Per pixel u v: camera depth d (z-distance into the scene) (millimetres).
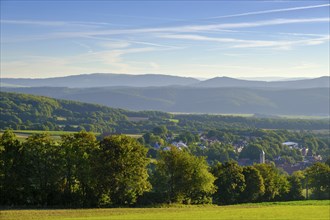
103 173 76875
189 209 69438
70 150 79438
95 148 79812
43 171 79000
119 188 77875
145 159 79375
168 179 87875
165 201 86438
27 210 65312
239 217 53219
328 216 53406
